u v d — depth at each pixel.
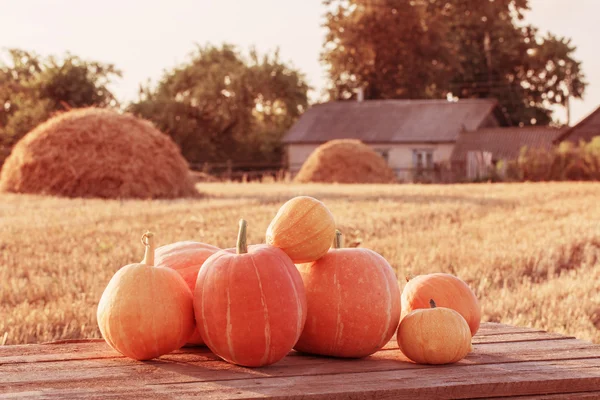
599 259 9.26
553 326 6.14
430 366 3.38
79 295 6.65
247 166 55.38
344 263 3.53
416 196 18.00
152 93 57.78
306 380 3.11
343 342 3.48
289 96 59.09
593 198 18.17
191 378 3.12
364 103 57.19
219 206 14.45
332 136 53.88
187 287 3.50
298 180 33.84
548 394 3.12
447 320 3.42
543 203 16.62
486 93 71.44
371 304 3.46
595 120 45.78
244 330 3.23
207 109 56.69
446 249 9.43
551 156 32.53
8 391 2.90
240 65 59.38
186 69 58.88
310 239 3.45
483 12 65.94
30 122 40.75
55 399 2.80
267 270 3.28
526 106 70.75
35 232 10.50
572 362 3.43
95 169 18.06
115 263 8.23
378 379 3.13
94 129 18.52
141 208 13.98
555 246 9.89
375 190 21.41
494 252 9.35
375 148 52.97
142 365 3.34
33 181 18.22
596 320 6.55
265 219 12.26
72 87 48.12
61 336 5.47
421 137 51.88
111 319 3.32
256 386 3.00
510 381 3.09
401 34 62.38
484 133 49.88
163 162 18.80
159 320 3.31
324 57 63.94
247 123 58.25
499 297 7.06
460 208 14.77
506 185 25.22
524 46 71.00
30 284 7.06
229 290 3.25
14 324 5.68
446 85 67.56
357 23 62.03
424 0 64.94
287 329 3.27
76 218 12.12
